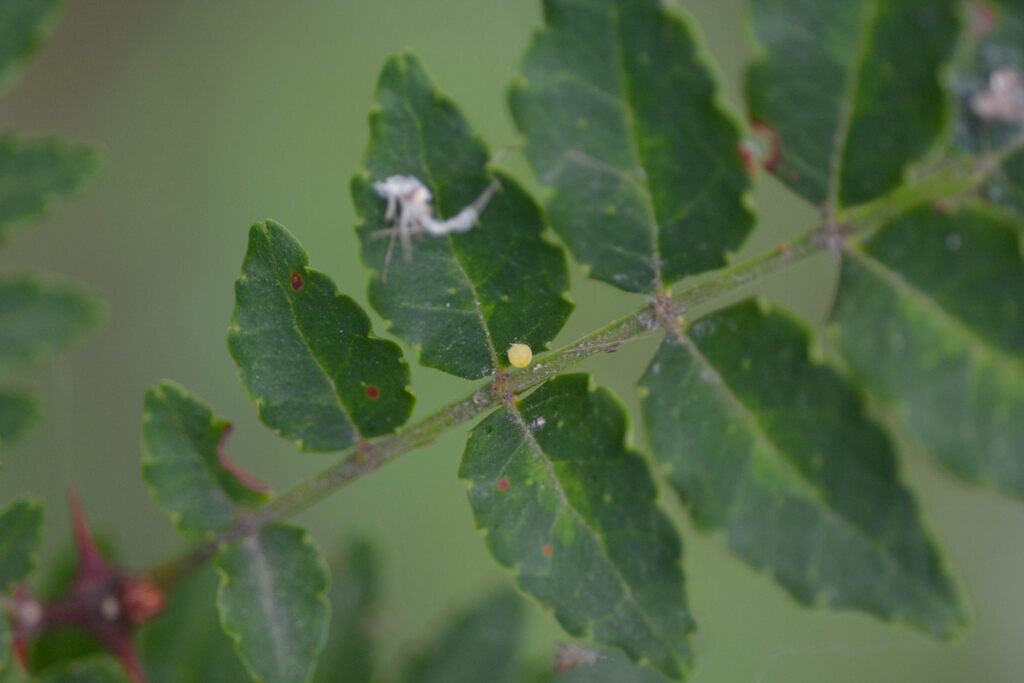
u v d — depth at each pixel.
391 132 0.13
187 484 0.13
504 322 0.13
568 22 0.13
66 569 0.15
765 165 0.13
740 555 0.13
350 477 0.13
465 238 0.13
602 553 0.13
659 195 0.13
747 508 0.13
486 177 0.13
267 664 0.13
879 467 0.13
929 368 0.13
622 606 0.13
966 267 0.13
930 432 0.13
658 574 0.13
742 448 0.13
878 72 0.13
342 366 0.13
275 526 0.14
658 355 0.13
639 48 0.13
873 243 0.13
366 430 0.13
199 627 0.15
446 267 0.13
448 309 0.13
